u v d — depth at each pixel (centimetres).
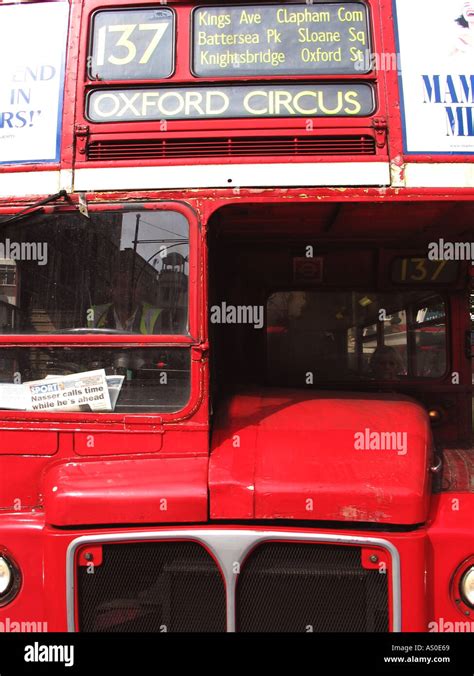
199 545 188
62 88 228
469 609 182
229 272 316
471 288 321
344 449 200
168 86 225
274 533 181
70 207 221
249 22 230
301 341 318
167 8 232
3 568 196
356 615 184
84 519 188
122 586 191
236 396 260
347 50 227
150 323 217
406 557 178
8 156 226
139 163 220
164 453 209
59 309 222
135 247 219
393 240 304
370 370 317
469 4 229
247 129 220
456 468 229
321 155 218
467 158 219
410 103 221
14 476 216
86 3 235
